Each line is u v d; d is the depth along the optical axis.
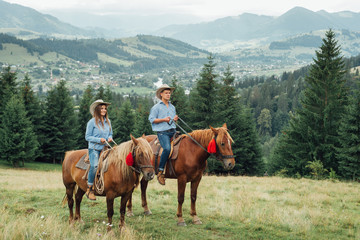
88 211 8.59
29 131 42.19
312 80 30.17
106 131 6.63
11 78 49.06
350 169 24.42
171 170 7.47
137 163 6.07
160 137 7.45
